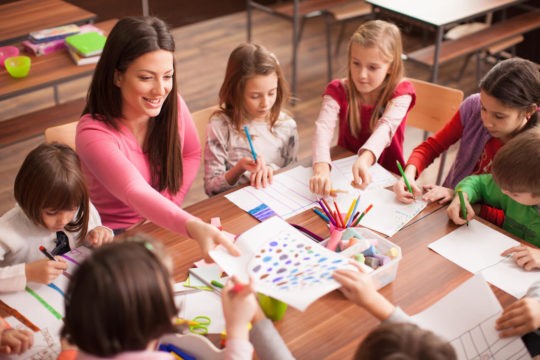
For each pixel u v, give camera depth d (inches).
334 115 79.8
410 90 80.2
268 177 68.6
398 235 59.4
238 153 81.0
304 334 47.5
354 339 47.1
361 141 83.9
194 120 83.0
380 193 66.2
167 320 33.5
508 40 139.9
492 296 48.8
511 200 62.7
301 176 69.7
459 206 61.9
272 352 41.2
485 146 74.8
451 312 48.9
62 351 42.5
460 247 57.7
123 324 31.5
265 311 48.1
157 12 193.0
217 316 48.9
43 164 54.3
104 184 62.3
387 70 77.9
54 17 123.4
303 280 43.4
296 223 60.9
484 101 65.7
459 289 50.2
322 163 70.5
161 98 62.1
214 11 197.5
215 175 78.6
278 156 83.5
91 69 108.4
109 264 31.8
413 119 94.0
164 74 60.7
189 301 50.5
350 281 43.0
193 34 182.9
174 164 70.3
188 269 54.4
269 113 81.1
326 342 46.8
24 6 128.3
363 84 76.4
